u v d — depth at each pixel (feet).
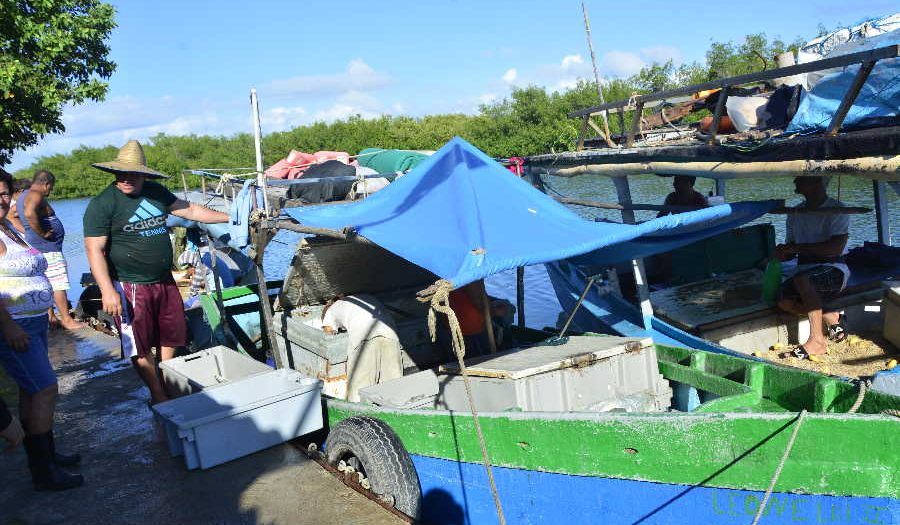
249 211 20.24
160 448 17.02
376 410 16.84
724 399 15.12
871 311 21.83
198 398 16.47
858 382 14.37
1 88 50.90
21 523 13.80
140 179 17.10
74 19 57.16
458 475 15.69
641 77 140.97
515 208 17.58
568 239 16.06
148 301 18.01
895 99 17.06
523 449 14.48
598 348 17.24
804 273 20.63
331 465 16.15
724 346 21.71
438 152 20.35
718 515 12.65
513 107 168.66
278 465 15.60
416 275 22.50
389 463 14.94
